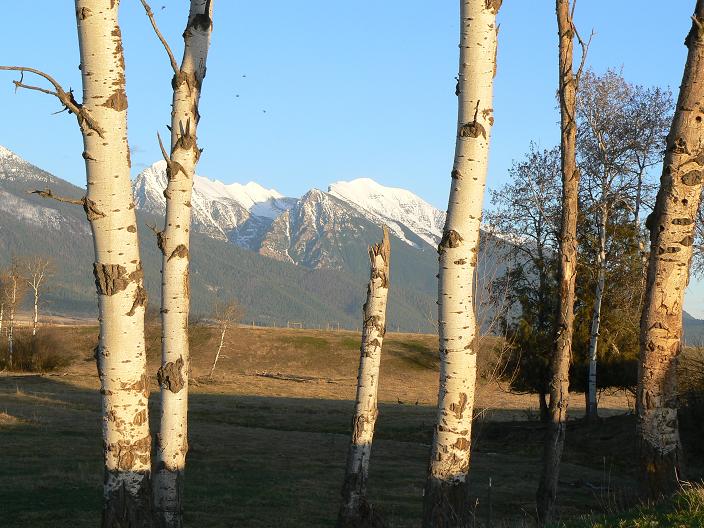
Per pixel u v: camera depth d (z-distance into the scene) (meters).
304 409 53.84
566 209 14.49
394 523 17.80
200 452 31.09
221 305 93.44
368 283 14.94
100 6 7.69
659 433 9.20
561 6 14.11
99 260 7.78
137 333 7.86
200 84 11.27
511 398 61.62
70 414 44.16
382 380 93.69
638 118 27.97
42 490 20.83
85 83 7.72
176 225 10.98
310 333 114.00
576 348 36.31
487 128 9.04
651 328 9.28
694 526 7.25
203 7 11.27
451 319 9.07
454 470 9.06
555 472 14.25
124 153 7.80
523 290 33.22
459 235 9.05
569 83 14.23
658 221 9.35
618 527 7.74
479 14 8.99
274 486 23.55
